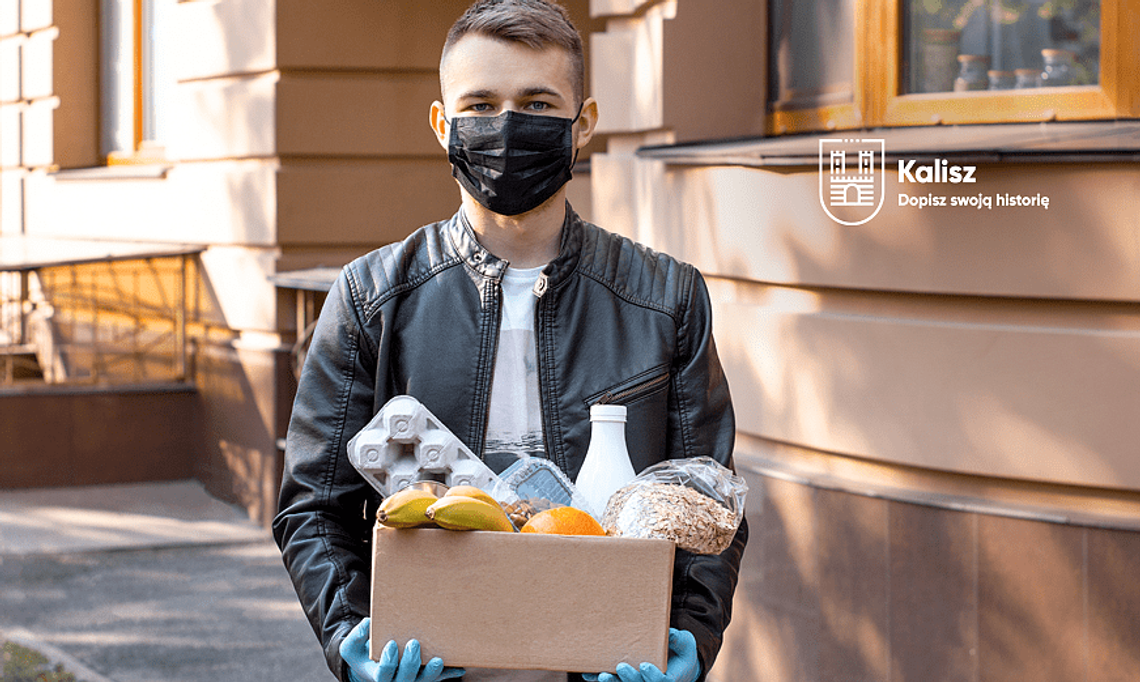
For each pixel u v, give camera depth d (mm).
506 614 1498
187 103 8414
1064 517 3684
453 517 1486
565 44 1751
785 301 4441
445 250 1857
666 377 1842
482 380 1800
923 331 3922
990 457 3807
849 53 4852
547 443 1793
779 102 5340
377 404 1807
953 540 3895
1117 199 3521
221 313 8344
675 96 5234
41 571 6832
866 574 4105
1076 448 3658
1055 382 3678
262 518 7980
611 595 1492
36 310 10328
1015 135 3879
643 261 1905
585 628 1493
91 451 8766
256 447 8039
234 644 5547
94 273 9547
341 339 1829
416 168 7879
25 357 10422
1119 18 4035
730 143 4820
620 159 5625
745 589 4531
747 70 5387
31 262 8148
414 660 1478
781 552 4375
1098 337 3607
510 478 1703
